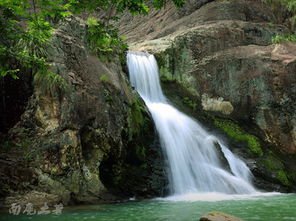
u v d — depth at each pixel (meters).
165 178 14.59
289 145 19.20
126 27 28.91
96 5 8.62
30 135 11.82
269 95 19.70
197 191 14.91
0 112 12.15
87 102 12.55
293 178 17.67
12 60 11.88
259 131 19.50
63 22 13.17
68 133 11.80
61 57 12.42
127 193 13.56
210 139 16.72
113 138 13.04
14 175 11.11
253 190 16.08
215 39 20.88
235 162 17.09
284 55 20.58
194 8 25.61
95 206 11.49
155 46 20.56
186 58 20.19
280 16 25.62
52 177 11.44
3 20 9.45
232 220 7.69
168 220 9.30
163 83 19.64
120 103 13.79
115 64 15.11
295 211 10.79
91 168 12.40
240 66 20.22
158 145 15.43
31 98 12.08
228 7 24.48
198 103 19.56
